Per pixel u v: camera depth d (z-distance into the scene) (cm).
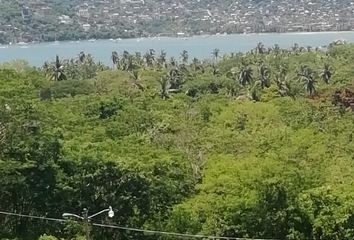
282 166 5375
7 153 5062
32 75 8569
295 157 6241
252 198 4900
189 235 4584
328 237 4909
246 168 5362
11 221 5094
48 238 4566
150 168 5253
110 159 4966
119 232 4966
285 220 4922
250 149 6581
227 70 18300
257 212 4891
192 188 5472
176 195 5231
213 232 4812
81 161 5044
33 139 5119
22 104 5472
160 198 5103
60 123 6481
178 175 5434
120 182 4944
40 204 5038
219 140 6856
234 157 6131
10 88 5734
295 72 15250
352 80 12838
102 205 4950
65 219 4903
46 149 5141
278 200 4947
